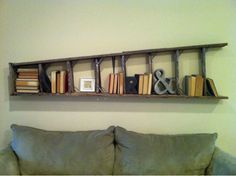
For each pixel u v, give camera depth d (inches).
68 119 88.5
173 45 84.7
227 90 84.4
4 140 90.2
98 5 86.0
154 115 86.4
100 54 85.7
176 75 81.0
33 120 89.4
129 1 85.3
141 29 85.3
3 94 89.3
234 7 83.1
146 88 80.2
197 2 83.9
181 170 69.4
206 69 84.4
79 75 86.8
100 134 74.9
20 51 88.4
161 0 84.6
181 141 73.1
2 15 88.2
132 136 73.8
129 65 85.5
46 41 87.7
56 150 71.8
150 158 69.7
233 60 83.9
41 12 87.4
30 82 82.8
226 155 69.9
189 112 85.5
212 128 85.4
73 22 86.8
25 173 71.4
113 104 87.0
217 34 83.9
